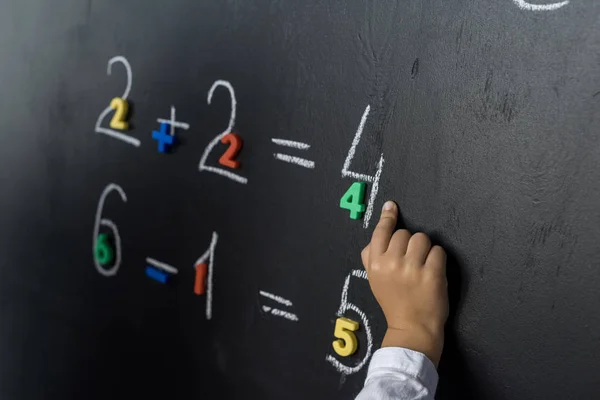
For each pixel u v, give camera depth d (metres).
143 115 0.94
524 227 0.60
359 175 0.72
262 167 0.81
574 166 0.57
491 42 0.61
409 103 0.67
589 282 0.57
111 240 1.02
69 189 1.08
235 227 0.84
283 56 0.77
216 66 0.84
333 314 0.75
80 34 1.02
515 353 0.62
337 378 0.76
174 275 0.93
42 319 1.18
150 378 0.99
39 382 1.21
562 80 0.57
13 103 1.17
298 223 0.78
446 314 0.64
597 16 0.55
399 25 0.67
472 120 0.63
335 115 0.73
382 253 0.65
